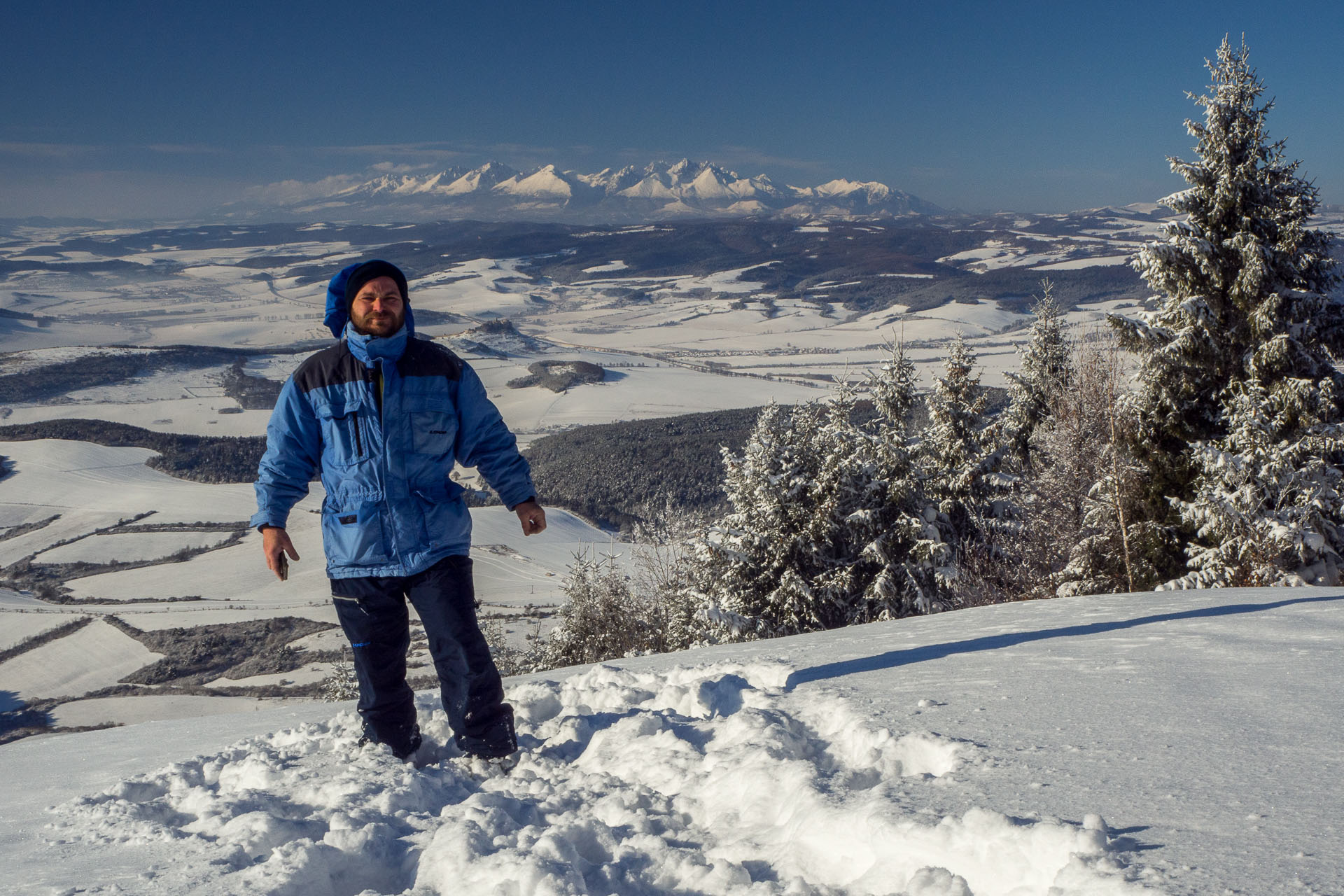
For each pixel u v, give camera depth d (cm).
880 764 214
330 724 358
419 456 302
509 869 161
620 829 202
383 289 298
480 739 300
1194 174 1697
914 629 548
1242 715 229
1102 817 159
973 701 267
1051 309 2709
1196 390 1717
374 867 185
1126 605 542
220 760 316
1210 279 1705
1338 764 182
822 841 170
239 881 169
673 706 337
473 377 319
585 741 312
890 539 1844
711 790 218
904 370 2355
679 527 1944
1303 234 1625
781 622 1864
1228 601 511
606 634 1964
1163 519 1761
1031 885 140
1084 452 2080
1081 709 247
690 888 164
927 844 153
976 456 1998
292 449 307
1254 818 152
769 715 269
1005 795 176
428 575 302
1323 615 411
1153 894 122
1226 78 1673
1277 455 1491
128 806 242
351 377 301
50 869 191
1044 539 2047
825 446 1936
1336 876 125
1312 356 1648
